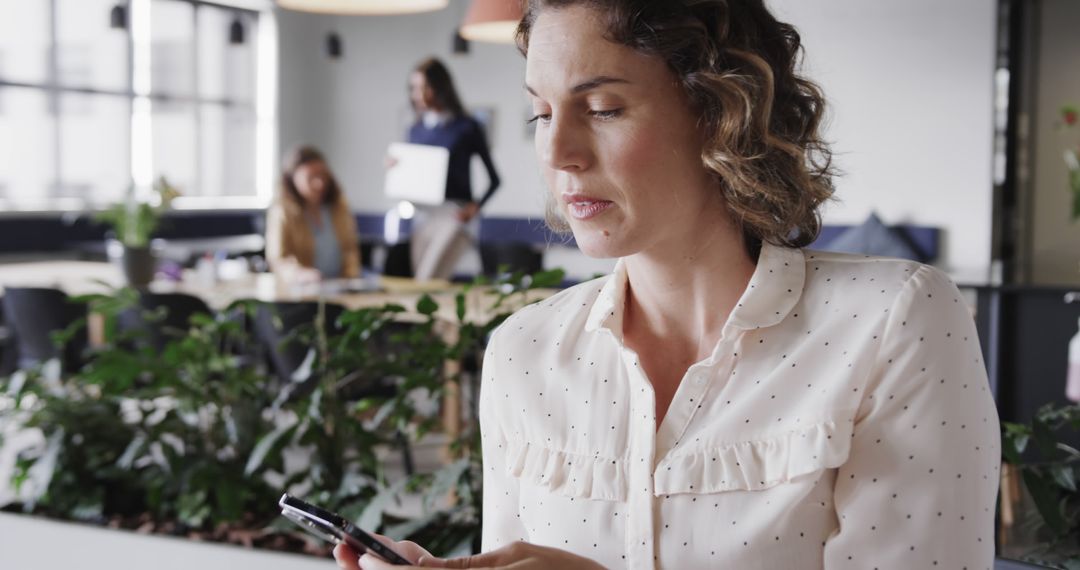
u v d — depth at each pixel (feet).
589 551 3.52
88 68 33.35
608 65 3.22
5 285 18.98
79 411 10.83
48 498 10.52
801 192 3.37
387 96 38.58
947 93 26.43
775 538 3.25
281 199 19.98
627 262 3.65
